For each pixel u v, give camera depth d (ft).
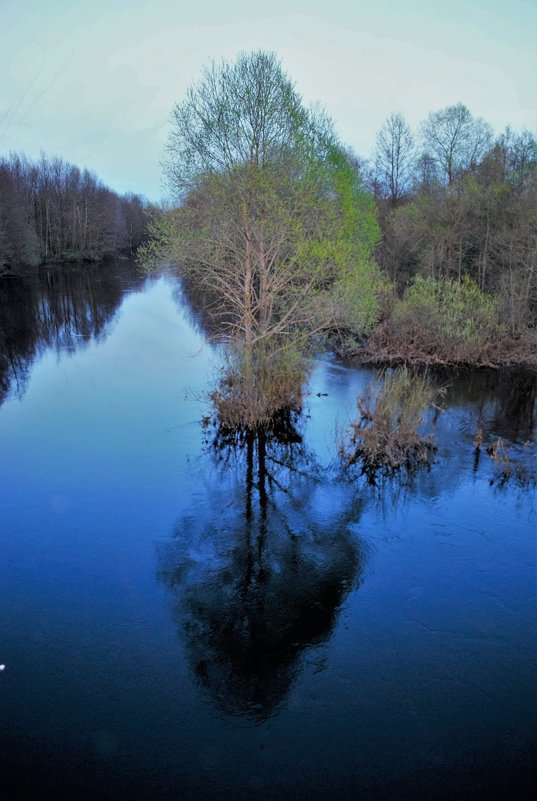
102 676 23.20
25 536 33.12
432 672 23.59
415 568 30.66
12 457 43.73
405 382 49.75
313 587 29.19
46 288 142.51
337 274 50.29
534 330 76.23
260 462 43.73
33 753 19.63
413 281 106.01
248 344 49.29
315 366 64.34
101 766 19.21
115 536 33.42
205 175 46.73
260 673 23.50
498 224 93.50
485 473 41.34
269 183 45.60
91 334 90.68
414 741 20.33
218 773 19.04
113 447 45.65
